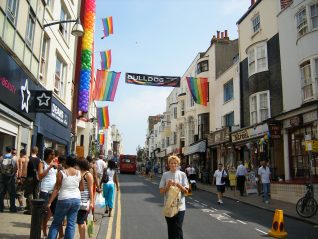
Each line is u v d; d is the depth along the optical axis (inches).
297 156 690.2
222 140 1069.8
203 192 908.6
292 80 729.6
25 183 384.8
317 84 652.7
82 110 943.7
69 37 843.4
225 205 618.8
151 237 333.4
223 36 1354.6
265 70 849.5
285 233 352.8
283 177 756.6
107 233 341.4
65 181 243.4
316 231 391.5
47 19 661.3
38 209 243.4
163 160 2588.6
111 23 981.8
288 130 722.2
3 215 369.1
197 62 1421.0
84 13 961.5
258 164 849.5
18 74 486.9
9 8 443.2
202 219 450.3
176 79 977.5
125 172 2201.0
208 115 1336.1
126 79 955.3
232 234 360.2
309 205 477.1
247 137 880.3
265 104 845.2
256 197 750.5
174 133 2054.6
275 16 826.8
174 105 2080.5
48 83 676.7
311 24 681.0
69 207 238.1
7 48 431.2
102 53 987.9
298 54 707.4
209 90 1326.3
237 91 1026.7
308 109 634.2
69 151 895.7
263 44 866.1
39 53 598.5
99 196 371.2
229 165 1066.1
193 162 1530.5
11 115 466.3
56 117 743.1
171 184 253.0
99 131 2301.9
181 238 247.8
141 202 604.7
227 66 1291.8
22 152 439.2
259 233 369.1
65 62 816.3
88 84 957.8
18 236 284.5
